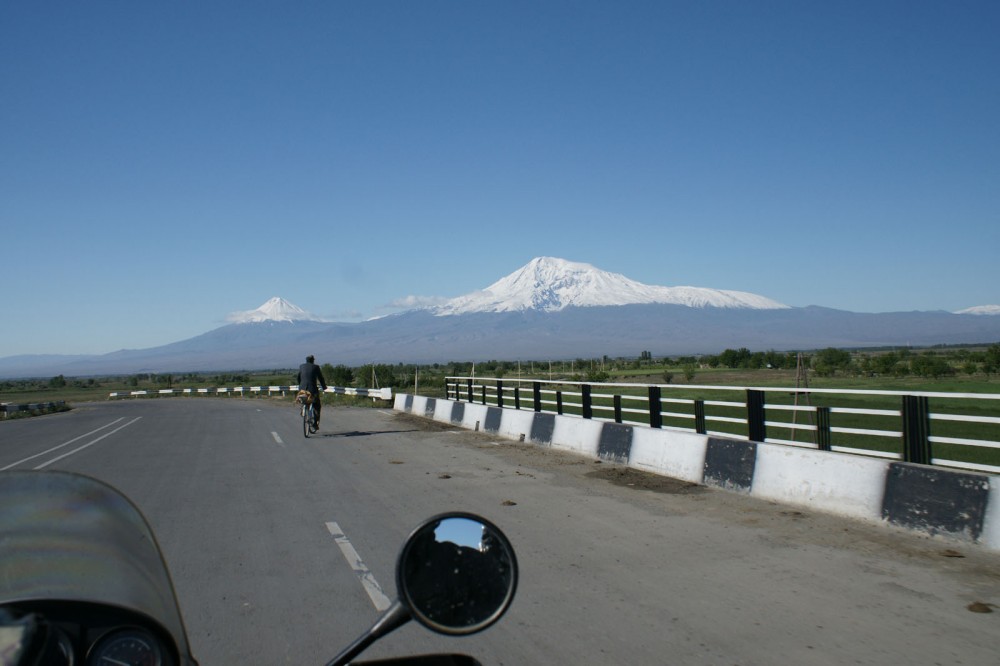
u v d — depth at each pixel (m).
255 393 62.31
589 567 6.75
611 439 13.61
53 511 2.56
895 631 5.12
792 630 5.16
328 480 12.11
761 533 7.91
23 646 1.96
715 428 22.42
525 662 4.70
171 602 2.72
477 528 2.65
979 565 6.65
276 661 4.79
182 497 10.77
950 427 21.45
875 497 8.30
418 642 5.07
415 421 24.52
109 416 34.25
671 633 5.14
